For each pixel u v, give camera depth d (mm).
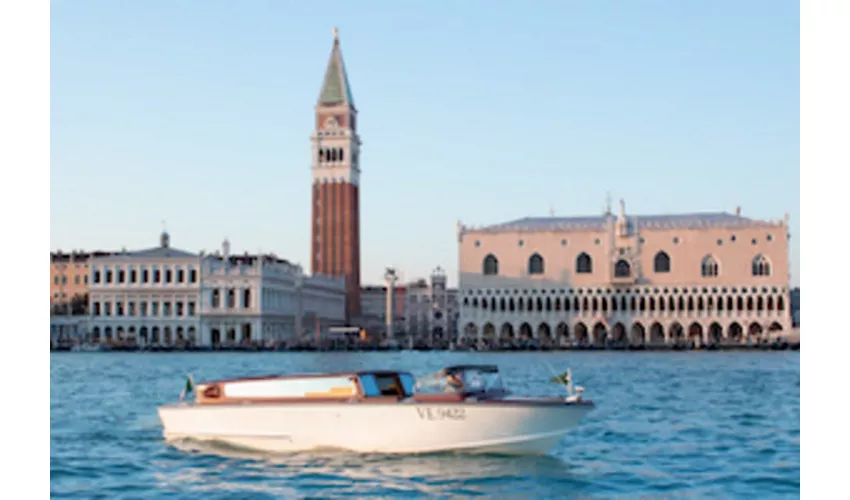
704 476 39281
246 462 41219
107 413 61500
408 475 38281
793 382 93875
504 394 43469
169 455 43406
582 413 41688
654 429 53531
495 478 37875
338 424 41750
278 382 43500
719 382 94438
